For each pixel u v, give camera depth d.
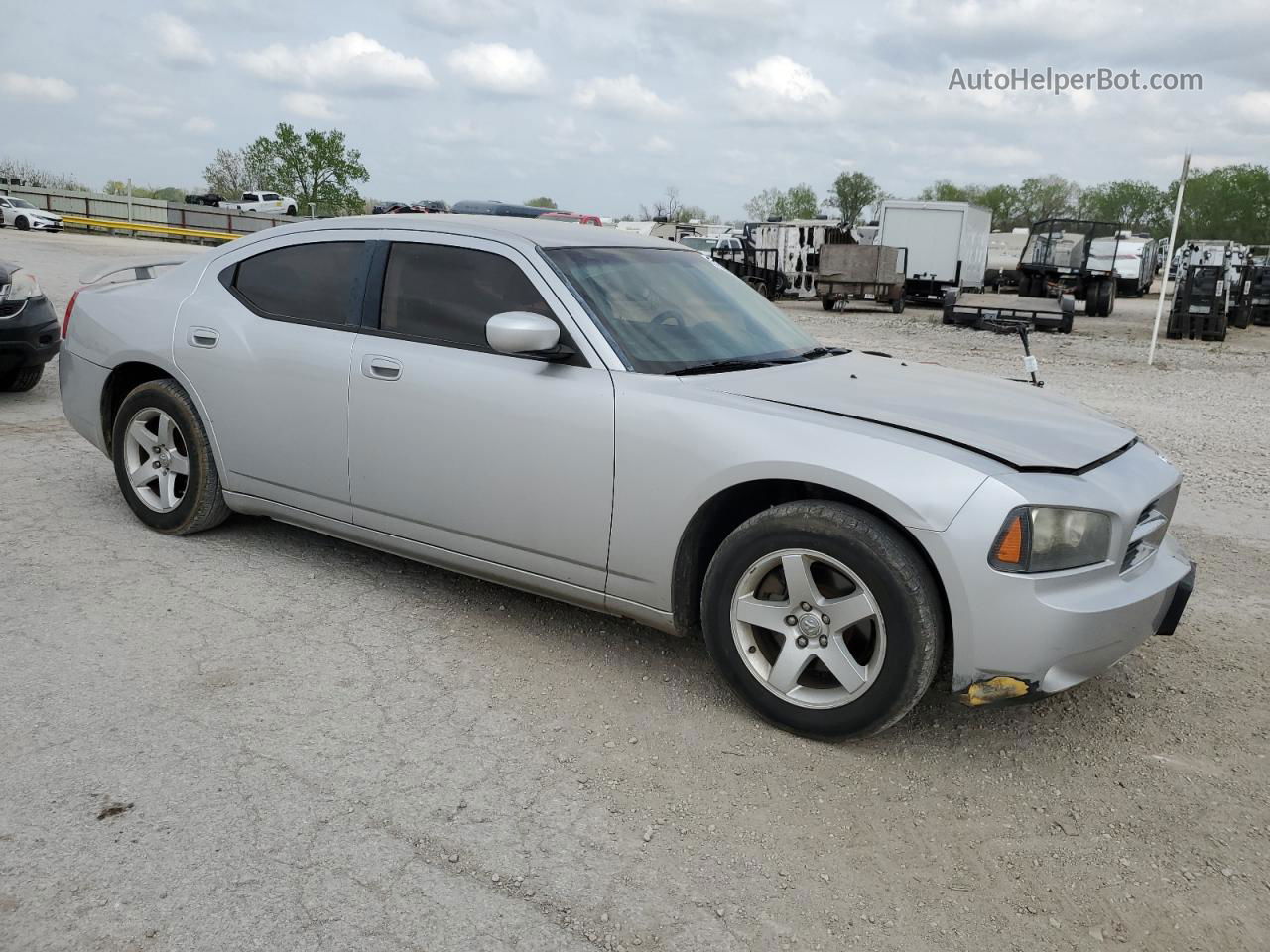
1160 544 3.31
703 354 3.56
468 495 3.64
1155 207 81.62
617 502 3.29
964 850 2.63
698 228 36.66
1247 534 5.68
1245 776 3.04
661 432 3.19
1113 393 11.86
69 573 4.16
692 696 3.40
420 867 2.43
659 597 3.32
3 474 5.56
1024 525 2.73
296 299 4.16
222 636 3.67
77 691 3.19
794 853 2.58
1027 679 2.81
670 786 2.85
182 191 69.25
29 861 2.37
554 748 3.02
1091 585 2.86
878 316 23.75
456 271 3.77
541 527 3.49
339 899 2.29
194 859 2.41
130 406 4.61
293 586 4.18
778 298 28.44
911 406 3.24
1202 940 2.32
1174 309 19.94
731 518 3.35
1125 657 3.88
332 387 3.93
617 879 2.43
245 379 4.19
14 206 35.75
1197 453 8.08
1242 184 79.38
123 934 2.15
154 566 4.30
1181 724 3.36
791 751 3.07
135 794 2.65
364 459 3.90
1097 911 2.40
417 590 4.20
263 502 4.32
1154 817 2.81
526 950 2.17
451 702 3.27
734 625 3.18
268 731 3.02
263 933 2.17
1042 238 26.58
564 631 3.88
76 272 17.97
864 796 2.85
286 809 2.63
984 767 3.04
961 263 26.52
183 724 3.03
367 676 3.41
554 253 3.63
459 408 3.59
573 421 3.35
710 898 2.38
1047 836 2.70
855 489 2.86
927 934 2.30
